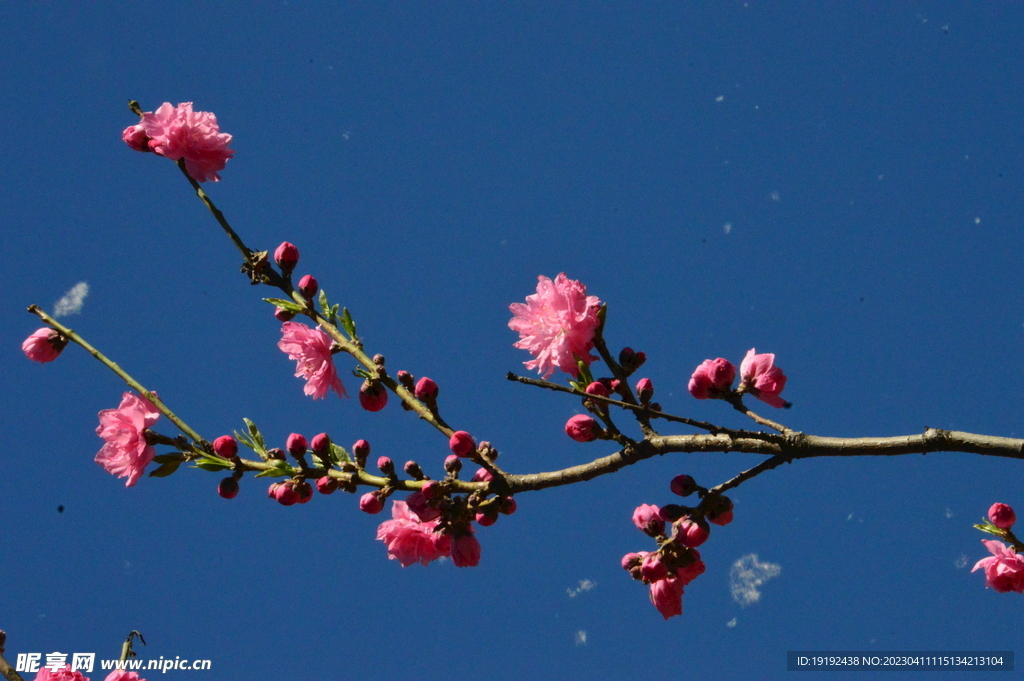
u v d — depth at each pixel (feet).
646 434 9.06
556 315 9.13
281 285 9.36
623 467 9.05
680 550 9.01
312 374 9.29
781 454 9.00
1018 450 8.87
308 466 9.19
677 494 9.05
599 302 9.14
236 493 9.18
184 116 9.42
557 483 9.05
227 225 9.38
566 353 9.11
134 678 9.77
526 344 9.14
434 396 9.20
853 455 8.96
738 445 9.01
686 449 9.03
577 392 8.92
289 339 9.29
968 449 8.91
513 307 9.17
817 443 8.98
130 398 9.21
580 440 9.07
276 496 9.16
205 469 9.17
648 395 9.11
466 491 9.05
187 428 9.18
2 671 9.74
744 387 9.09
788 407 9.07
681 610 9.01
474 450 9.07
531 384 8.91
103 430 9.18
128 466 9.16
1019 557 9.31
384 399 9.24
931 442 8.92
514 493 9.06
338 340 9.30
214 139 9.43
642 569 9.00
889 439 8.95
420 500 9.08
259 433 9.23
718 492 9.03
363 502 9.13
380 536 9.23
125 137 9.43
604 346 9.14
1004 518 9.34
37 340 9.23
